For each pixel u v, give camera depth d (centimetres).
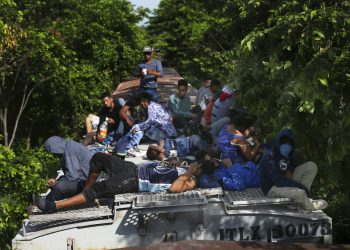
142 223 728
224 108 1094
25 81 2050
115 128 1244
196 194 745
